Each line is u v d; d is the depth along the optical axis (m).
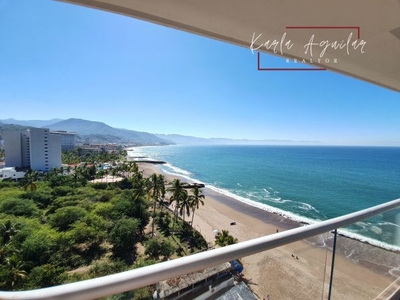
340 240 1.36
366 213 1.44
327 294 1.28
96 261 12.78
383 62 2.27
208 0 1.35
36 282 10.04
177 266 0.75
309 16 1.56
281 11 1.50
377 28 1.69
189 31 1.67
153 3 1.33
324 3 1.44
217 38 1.79
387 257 1.60
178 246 15.00
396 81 2.77
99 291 0.63
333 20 1.61
